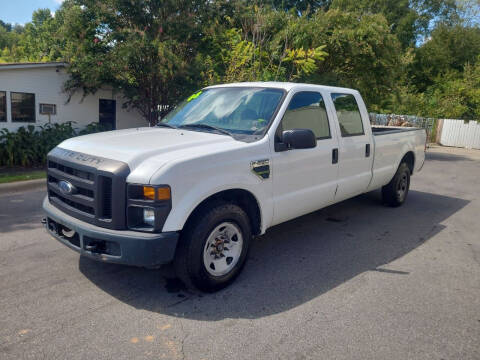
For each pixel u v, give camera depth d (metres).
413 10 32.78
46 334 2.99
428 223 6.26
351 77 15.44
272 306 3.51
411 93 28.53
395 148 6.46
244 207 4.02
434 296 3.78
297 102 4.49
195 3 12.40
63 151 3.80
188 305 3.48
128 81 12.48
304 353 2.85
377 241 5.34
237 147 3.75
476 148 22.78
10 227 5.54
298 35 12.70
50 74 12.43
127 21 12.15
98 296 3.60
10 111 11.75
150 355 2.78
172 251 3.26
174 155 3.38
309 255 4.76
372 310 3.48
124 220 3.23
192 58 12.54
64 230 3.80
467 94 26.14
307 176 4.55
